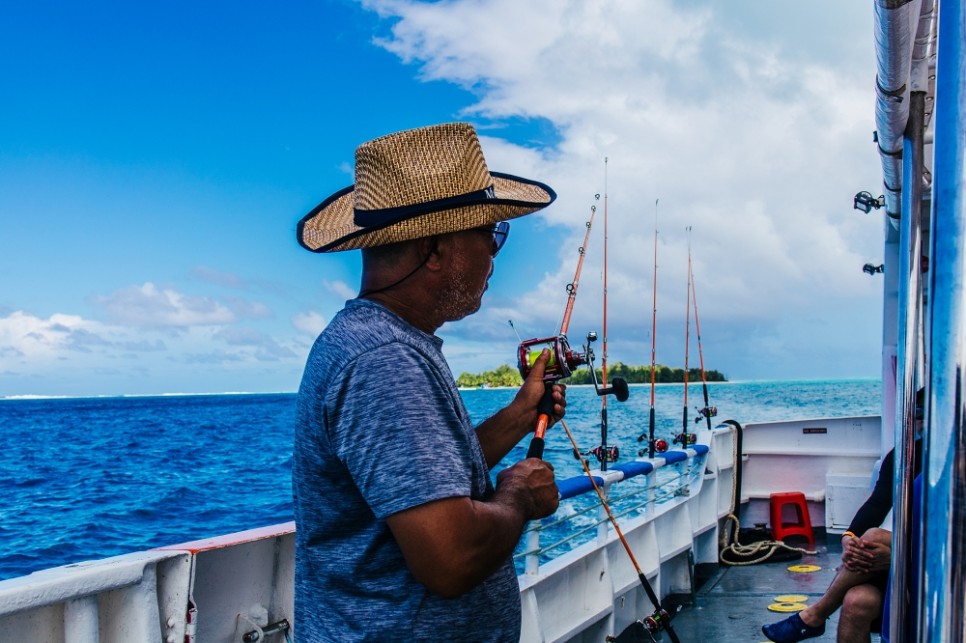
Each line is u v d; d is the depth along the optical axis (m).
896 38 2.29
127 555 1.68
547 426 1.75
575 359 1.82
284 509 16.92
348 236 1.44
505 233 1.60
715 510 5.48
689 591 4.70
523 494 1.42
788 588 4.84
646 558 4.32
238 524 15.37
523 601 3.12
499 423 1.72
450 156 1.43
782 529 5.95
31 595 1.42
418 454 1.24
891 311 5.28
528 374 1.83
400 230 1.41
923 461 0.82
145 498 18.61
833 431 6.34
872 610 2.92
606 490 3.84
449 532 1.22
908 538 1.38
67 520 15.87
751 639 3.96
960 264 0.78
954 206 0.79
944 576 0.77
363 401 1.27
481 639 1.38
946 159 0.80
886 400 5.25
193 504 17.67
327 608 1.36
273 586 2.02
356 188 1.48
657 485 4.59
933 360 0.80
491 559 1.29
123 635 1.62
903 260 1.73
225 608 1.92
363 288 1.49
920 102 1.77
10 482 21.78
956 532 0.76
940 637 0.77
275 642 2.02
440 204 1.40
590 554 3.70
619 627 4.02
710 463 5.55
